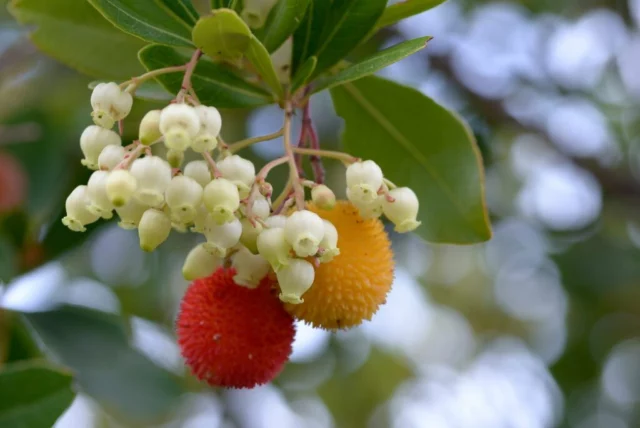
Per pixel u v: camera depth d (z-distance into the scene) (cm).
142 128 43
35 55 68
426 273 105
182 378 76
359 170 45
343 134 51
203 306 47
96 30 51
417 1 47
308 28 47
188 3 46
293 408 90
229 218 43
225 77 46
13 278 56
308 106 47
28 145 67
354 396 103
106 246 80
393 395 107
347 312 46
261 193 45
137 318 75
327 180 76
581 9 80
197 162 44
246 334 47
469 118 75
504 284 101
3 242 56
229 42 45
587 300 86
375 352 103
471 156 49
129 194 43
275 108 73
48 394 49
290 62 47
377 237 46
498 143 83
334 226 46
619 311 91
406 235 87
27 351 57
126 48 51
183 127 43
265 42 46
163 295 81
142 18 45
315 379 91
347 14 47
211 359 47
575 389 94
